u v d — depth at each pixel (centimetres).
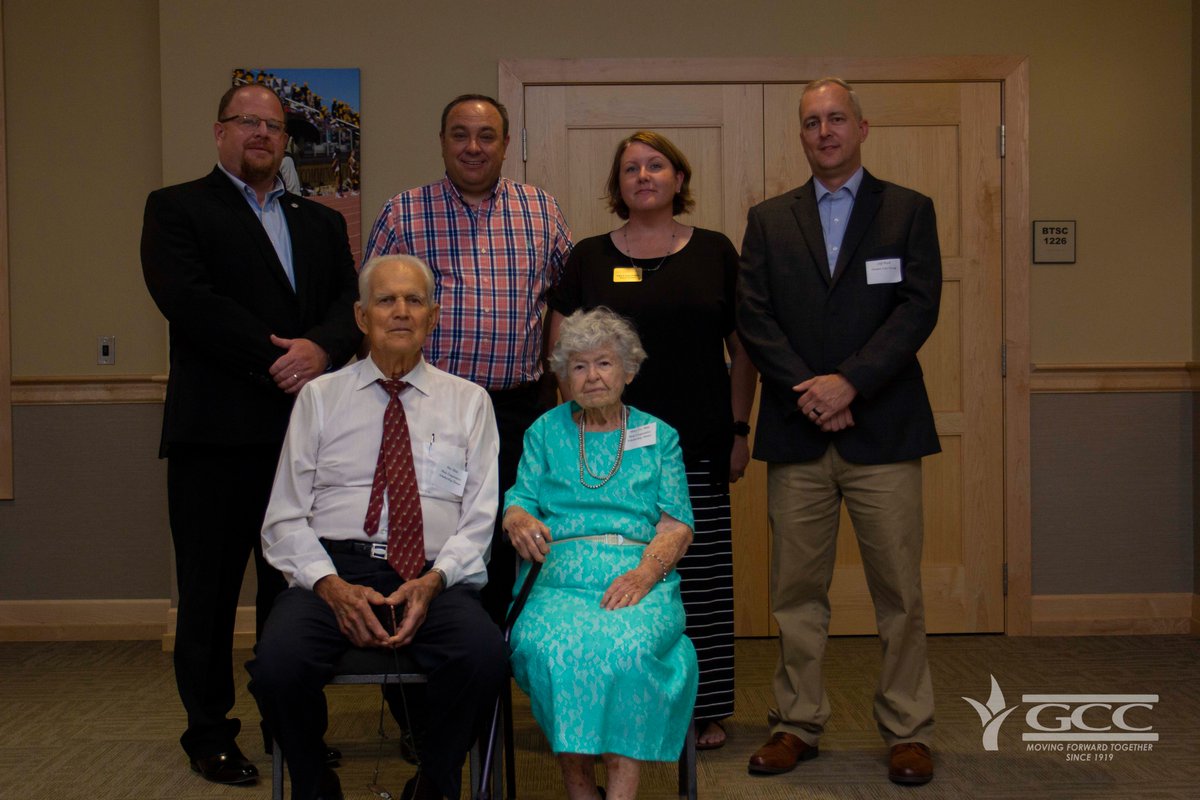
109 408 440
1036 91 438
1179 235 443
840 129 279
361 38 427
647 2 432
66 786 278
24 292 440
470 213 302
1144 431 442
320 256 297
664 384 295
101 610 441
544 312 319
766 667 398
